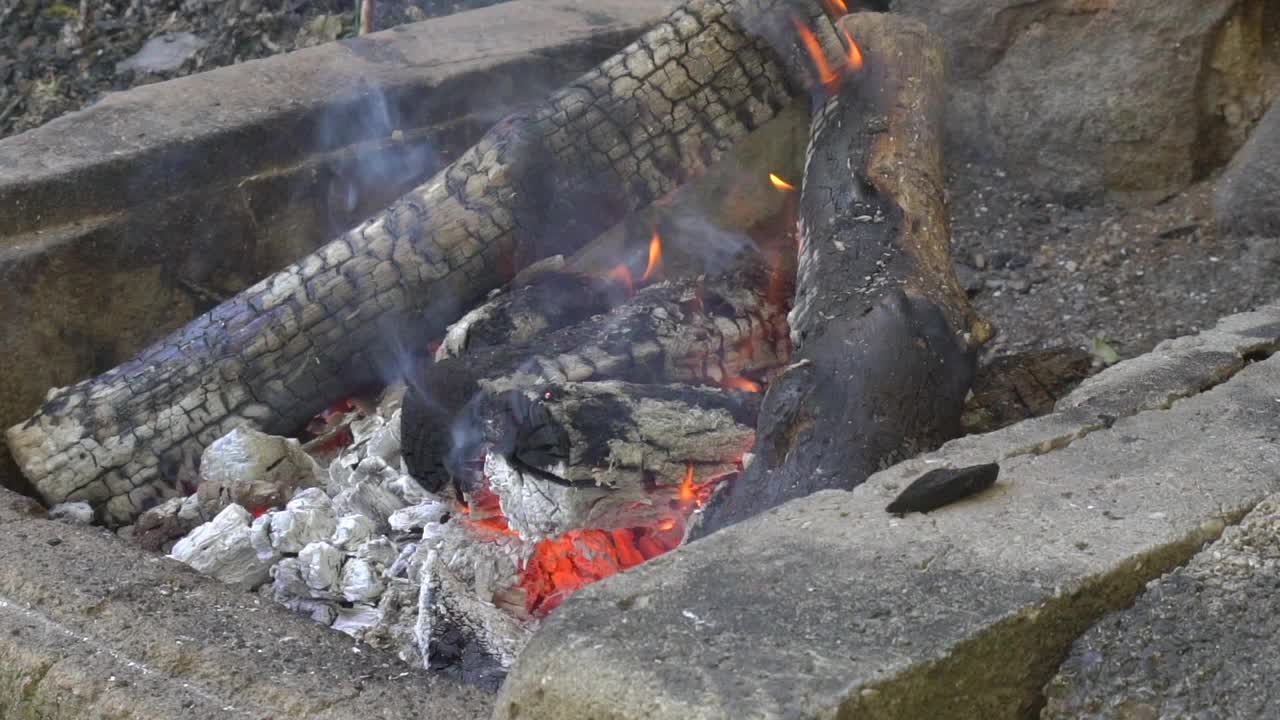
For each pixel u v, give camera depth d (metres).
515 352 3.34
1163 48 4.63
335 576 3.23
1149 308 4.37
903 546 2.15
